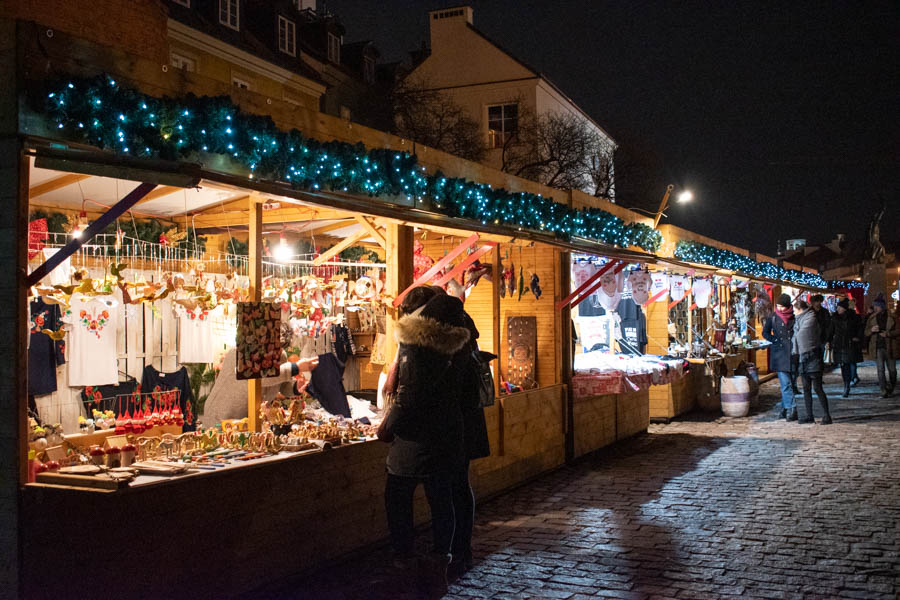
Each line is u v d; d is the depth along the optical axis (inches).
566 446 349.4
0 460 147.2
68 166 145.3
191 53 710.5
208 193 218.1
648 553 214.8
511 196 301.1
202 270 251.3
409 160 241.0
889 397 575.5
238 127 179.0
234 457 188.2
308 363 261.4
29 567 146.9
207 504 167.5
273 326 207.0
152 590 155.1
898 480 300.7
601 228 395.5
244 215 268.8
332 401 269.1
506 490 295.1
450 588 189.2
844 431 423.8
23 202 145.0
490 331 384.5
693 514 256.4
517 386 355.6
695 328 592.4
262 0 876.0
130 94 155.3
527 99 1088.2
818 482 300.0
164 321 267.3
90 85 147.9
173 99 168.9
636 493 289.7
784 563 204.2
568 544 225.0
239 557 175.2
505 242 302.7
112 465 178.5
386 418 185.3
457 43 1118.4
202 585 165.9
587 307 455.5
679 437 426.0
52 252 201.0
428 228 252.7
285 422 221.1
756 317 772.0
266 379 251.3
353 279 359.6
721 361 577.6
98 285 201.2
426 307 192.7
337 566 204.1
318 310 272.2
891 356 591.2
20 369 146.2
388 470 187.2
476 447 204.7
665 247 518.6
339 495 206.1
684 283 526.6
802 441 396.2
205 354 279.9
